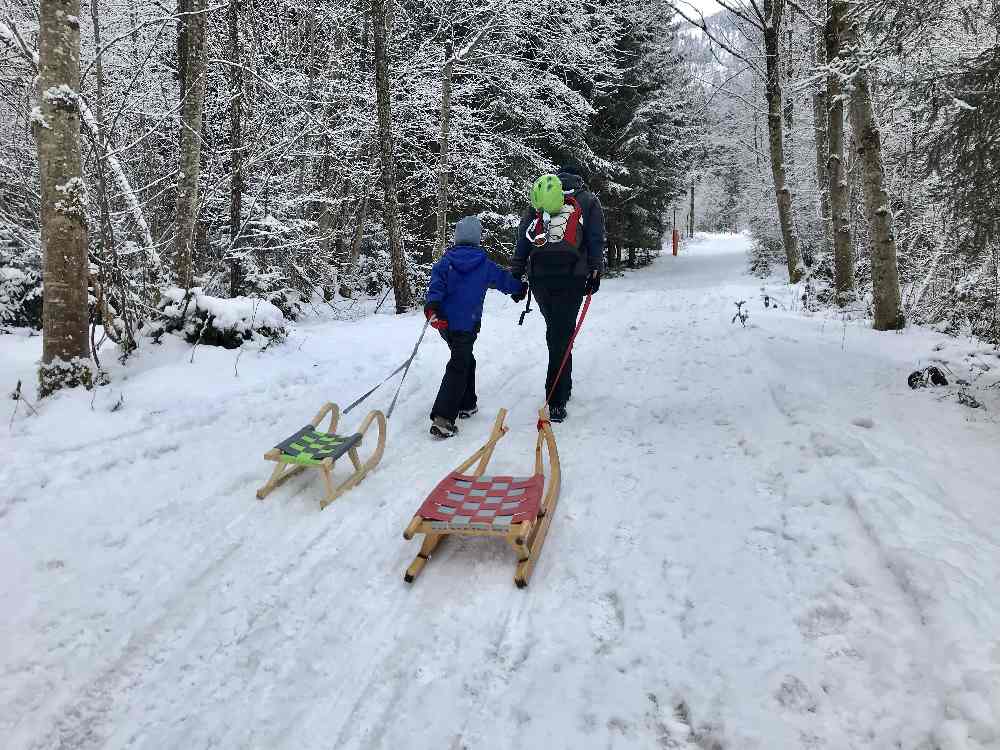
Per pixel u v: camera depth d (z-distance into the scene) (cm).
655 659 257
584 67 1986
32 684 262
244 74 1151
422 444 518
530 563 326
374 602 311
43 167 570
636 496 402
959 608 251
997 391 531
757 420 515
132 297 783
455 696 249
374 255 1852
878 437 444
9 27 658
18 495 420
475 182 1808
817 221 2309
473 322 530
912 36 634
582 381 694
